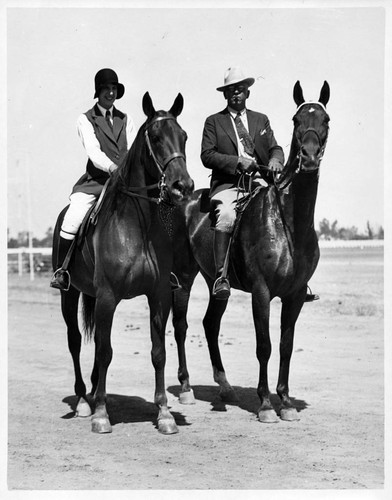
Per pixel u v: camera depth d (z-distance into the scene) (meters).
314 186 5.98
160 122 5.50
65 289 6.35
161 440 5.68
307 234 6.10
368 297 13.75
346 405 6.81
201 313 13.77
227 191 6.56
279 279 6.09
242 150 6.70
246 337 11.23
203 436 5.79
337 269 16.83
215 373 7.21
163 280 5.91
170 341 11.15
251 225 6.25
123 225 5.79
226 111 6.84
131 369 8.84
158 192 5.78
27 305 16.27
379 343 10.30
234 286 6.75
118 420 6.35
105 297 5.77
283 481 4.72
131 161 5.83
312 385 7.73
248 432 5.90
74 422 6.32
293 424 6.14
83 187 6.39
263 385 6.29
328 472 4.91
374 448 5.43
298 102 6.12
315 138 5.67
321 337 10.89
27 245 23.27
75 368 6.68
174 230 7.20
